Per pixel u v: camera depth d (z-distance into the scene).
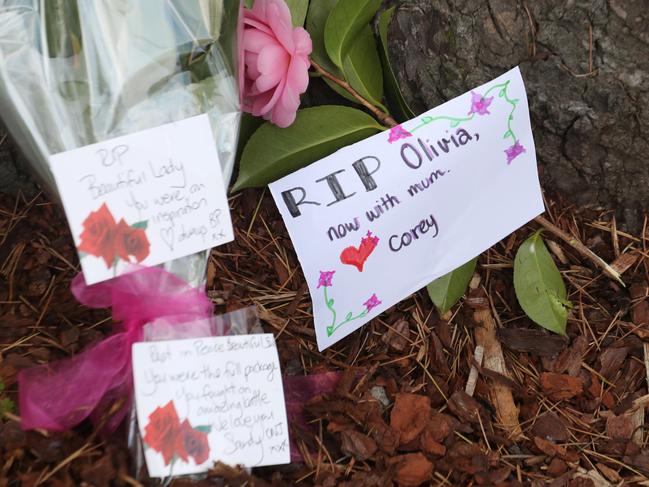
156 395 0.82
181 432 0.83
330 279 1.06
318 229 1.06
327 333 1.05
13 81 0.85
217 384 0.86
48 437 0.83
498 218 1.14
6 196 1.14
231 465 0.85
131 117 0.87
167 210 0.86
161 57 0.89
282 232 1.17
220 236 0.89
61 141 0.85
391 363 1.08
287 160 1.09
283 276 1.13
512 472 0.99
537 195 1.16
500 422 1.04
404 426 0.97
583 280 1.20
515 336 1.12
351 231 1.07
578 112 1.15
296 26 1.14
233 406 0.86
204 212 0.88
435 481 0.94
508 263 1.20
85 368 0.85
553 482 0.97
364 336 1.11
